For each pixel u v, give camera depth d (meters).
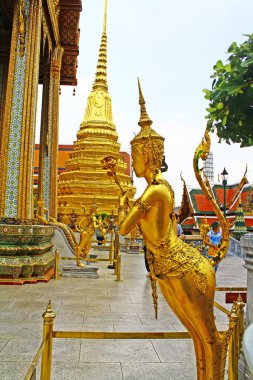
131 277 13.40
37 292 9.78
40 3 13.59
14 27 12.91
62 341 5.84
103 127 43.66
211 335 3.21
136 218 3.19
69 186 39.38
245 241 4.26
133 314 7.57
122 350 5.47
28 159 12.28
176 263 3.14
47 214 18.28
